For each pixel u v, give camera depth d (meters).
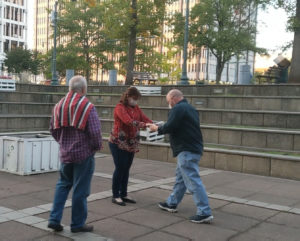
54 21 30.48
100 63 49.22
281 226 5.04
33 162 7.92
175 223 5.03
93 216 5.21
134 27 25.42
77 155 4.38
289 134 9.69
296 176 8.09
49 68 48.22
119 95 16.75
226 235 4.64
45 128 14.99
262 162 8.52
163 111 13.56
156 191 6.76
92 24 47.97
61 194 4.55
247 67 20.56
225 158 9.05
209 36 37.28
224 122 12.62
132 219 5.14
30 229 4.63
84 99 4.43
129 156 5.88
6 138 8.06
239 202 6.14
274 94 14.95
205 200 5.04
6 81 19.67
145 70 42.62
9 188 6.70
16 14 93.50
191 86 17.52
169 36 86.75
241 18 39.34
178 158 5.21
